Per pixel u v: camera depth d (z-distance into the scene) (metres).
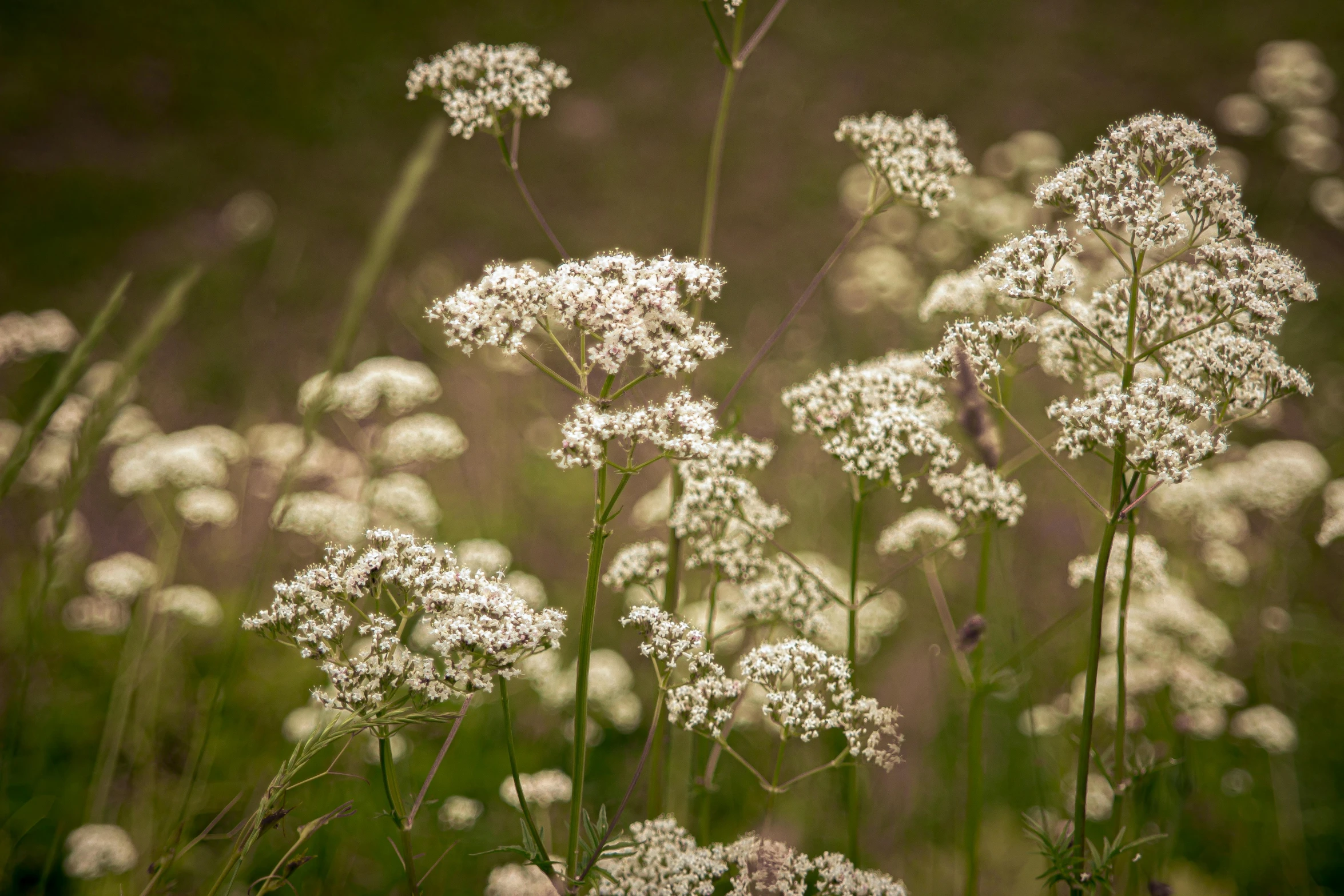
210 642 6.29
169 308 3.80
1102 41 21.53
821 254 14.80
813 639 4.70
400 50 20.34
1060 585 6.95
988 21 22.31
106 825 4.57
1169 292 3.74
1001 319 3.80
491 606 2.96
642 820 5.21
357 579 3.02
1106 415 3.22
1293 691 6.27
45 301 12.73
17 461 3.54
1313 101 12.05
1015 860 4.80
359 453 7.93
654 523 5.90
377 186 16.69
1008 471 4.79
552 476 8.45
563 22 21.97
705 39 21.78
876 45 21.62
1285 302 3.41
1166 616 5.63
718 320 12.43
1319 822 5.46
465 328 3.06
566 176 17.41
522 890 4.26
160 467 6.34
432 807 5.16
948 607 6.67
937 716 5.43
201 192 15.94
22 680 3.93
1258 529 8.30
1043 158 10.48
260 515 8.13
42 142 16.67
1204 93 19.48
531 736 5.93
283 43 19.88
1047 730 5.37
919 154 4.53
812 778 5.23
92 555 7.96
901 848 4.92
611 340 3.00
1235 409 3.61
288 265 13.72
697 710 3.45
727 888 4.04
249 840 2.90
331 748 5.45
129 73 18.44
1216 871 5.12
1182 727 4.34
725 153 18.19
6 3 19.25
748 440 4.39
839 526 7.45
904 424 4.15
